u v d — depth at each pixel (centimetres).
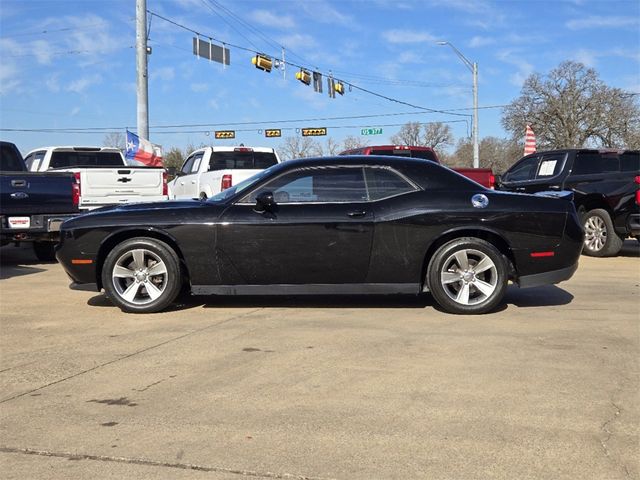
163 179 1187
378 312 641
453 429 353
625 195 1038
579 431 348
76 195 1046
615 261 1033
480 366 461
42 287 813
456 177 637
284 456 322
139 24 1881
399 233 612
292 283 628
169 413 379
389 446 332
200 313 643
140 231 632
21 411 384
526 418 367
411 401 394
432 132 8044
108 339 544
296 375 445
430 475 301
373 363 470
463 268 620
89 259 635
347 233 613
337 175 632
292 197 629
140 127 1903
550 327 574
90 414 379
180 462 316
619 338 536
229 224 617
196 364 472
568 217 627
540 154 1206
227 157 1383
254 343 527
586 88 5750
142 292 647
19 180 990
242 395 407
